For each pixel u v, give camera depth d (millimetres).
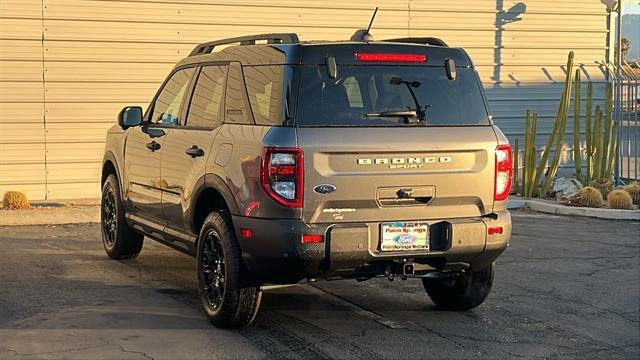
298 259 5848
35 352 5832
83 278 8219
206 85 7234
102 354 5812
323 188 5879
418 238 6148
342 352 6012
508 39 15938
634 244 10688
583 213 13273
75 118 13195
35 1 12805
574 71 16516
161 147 7625
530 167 14742
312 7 14492
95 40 13211
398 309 7289
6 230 11086
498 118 16016
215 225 6402
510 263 9383
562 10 16250
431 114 6344
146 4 13461
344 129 5988
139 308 7078
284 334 6418
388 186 6047
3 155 12828
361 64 6258
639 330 6816
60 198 13203
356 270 6070
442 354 6043
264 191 5895
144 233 8289
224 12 13961
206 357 5805
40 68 12938
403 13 15102
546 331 6727
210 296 6605
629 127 16219
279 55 6207
